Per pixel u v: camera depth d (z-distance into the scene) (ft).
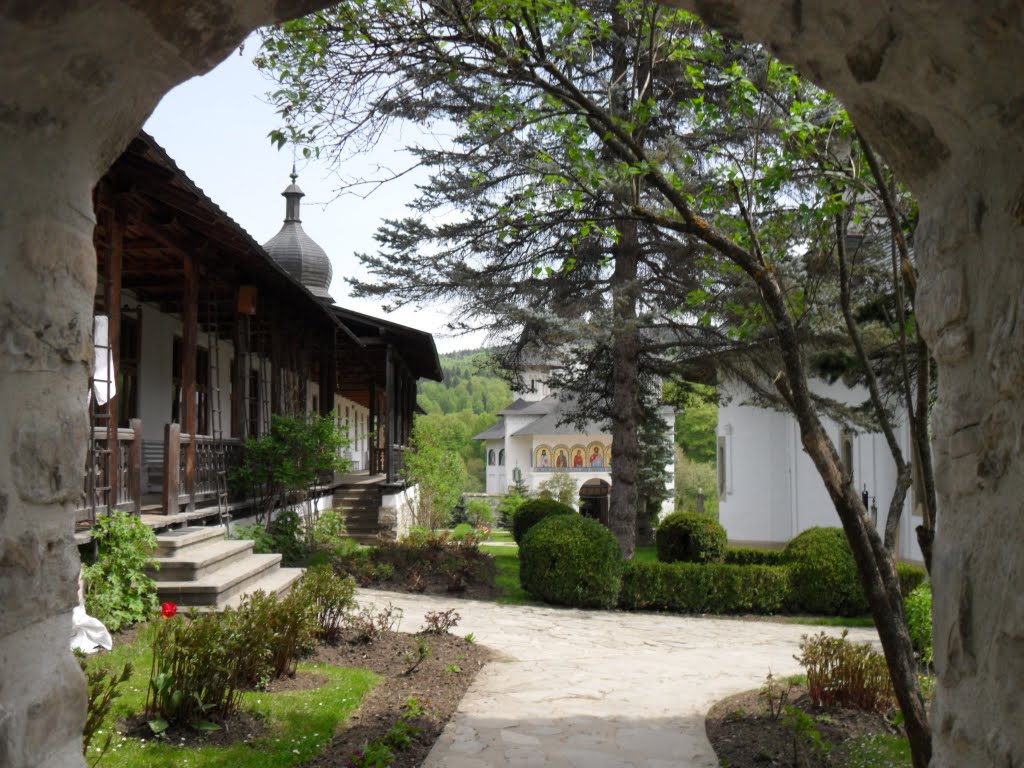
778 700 21.25
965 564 8.10
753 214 15.84
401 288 52.70
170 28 8.05
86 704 8.89
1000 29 6.77
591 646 29.94
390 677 22.79
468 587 42.47
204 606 25.95
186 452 35.42
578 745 17.83
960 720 8.16
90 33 7.63
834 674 20.36
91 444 25.12
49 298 8.24
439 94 27.63
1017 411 7.30
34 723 7.89
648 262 52.70
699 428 165.99
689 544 49.75
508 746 17.62
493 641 29.81
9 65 7.41
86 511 25.16
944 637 8.57
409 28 16.35
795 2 8.11
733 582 40.01
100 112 8.57
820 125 15.39
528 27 15.76
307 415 49.60
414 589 40.81
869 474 57.26
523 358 58.95
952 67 7.48
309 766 15.65
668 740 18.30
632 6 16.96
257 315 46.42
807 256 18.25
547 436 168.25
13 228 7.79
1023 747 7.10
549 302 51.42
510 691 22.45
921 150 8.70
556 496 143.54
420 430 76.89
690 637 33.04
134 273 40.06
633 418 53.36
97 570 23.15
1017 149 7.36
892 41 7.75
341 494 66.54
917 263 9.16
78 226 8.77
